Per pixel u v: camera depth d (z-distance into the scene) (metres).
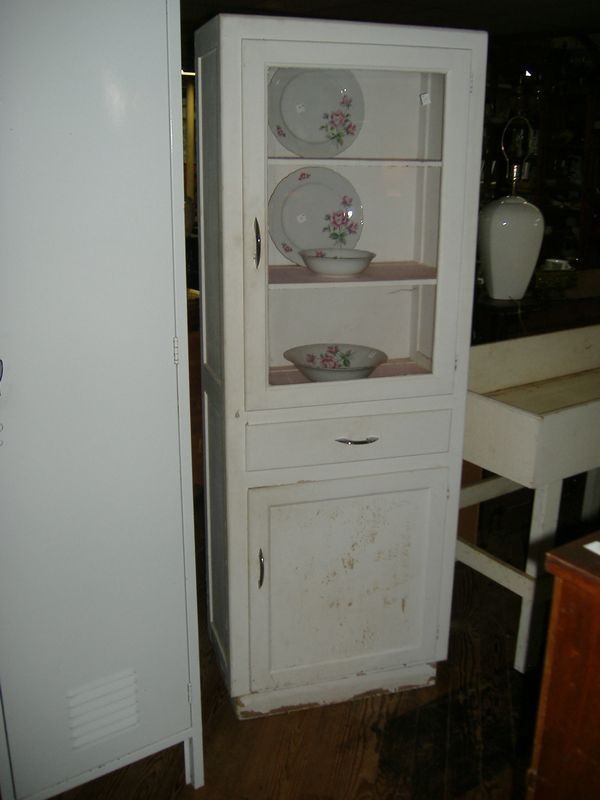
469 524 2.76
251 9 3.60
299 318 2.06
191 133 5.26
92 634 1.55
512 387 2.38
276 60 1.58
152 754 1.84
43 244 1.31
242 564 1.87
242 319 1.70
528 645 2.17
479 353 2.26
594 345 2.59
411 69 1.68
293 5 3.52
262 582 1.89
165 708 1.70
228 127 1.58
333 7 3.55
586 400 2.20
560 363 2.51
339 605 1.99
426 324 2.00
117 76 1.30
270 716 2.02
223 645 2.08
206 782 1.81
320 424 1.83
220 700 2.08
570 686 1.22
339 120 1.93
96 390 1.43
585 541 1.25
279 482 1.84
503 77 4.20
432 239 1.92
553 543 2.16
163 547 1.59
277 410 1.78
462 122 1.74
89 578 1.52
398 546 1.99
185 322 1.49
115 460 1.49
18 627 1.46
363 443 1.87
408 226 2.08
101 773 1.65
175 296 1.46
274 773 1.83
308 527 1.89
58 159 1.28
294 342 2.08
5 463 1.37
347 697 2.08
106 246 1.37
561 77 4.33
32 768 1.55
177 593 1.64
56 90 1.26
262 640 1.94
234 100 1.57
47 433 1.40
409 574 2.03
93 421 1.44
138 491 1.53
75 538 1.48
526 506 3.25
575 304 2.65
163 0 1.31
